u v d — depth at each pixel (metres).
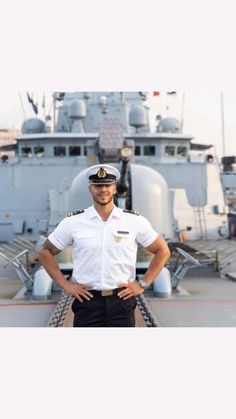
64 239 3.68
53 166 13.54
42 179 13.49
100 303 3.65
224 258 9.66
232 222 15.00
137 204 7.49
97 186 3.58
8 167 13.48
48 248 3.68
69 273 7.12
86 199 7.59
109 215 3.67
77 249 3.66
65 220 3.70
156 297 7.11
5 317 6.13
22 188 13.40
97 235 3.63
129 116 14.45
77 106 14.62
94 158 8.59
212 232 13.07
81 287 3.62
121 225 3.65
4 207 13.29
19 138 13.95
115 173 3.61
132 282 3.67
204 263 8.26
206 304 6.72
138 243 3.71
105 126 7.86
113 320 3.67
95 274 3.65
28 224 13.19
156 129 16.27
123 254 3.65
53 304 6.77
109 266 3.64
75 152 13.89
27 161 13.75
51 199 12.30
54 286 7.39
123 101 15.48
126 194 7.62
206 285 8.05
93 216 3.65
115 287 3.67
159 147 14.12
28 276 7.43
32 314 6.29
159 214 7.59
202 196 13.57
